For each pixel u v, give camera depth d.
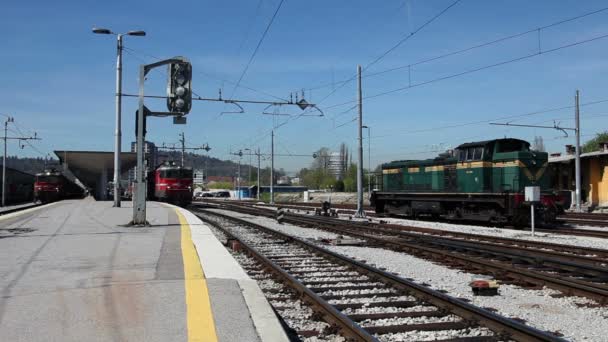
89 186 77.12
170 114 18.02
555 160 42.62
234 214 37.53
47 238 14.12
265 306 6.54
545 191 24.23
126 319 5.92
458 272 11.74
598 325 7.44
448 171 28.06
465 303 7.68
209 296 6.94
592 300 8.88
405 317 7.69
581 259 13.08
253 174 159.75
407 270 12.01
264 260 12.35
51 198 52.91
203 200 75.81
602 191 40.72
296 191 112.00
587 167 42.25
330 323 7.27
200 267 9.19
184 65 17.73
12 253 11.15
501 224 26.36
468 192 26.50
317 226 24.69
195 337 5.33
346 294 9.23
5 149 52.69
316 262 13.16
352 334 6.60
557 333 6.94
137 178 18.25
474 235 19.50
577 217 30.11
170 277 8.26
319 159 120.88
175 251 11.35
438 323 7.23
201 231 16.19
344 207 50.16
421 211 30.44
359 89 30.77
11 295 7.02
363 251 15.61
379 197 34.06
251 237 19.92
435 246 16.58
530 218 23.97
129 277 8.26
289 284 9.79
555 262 12.18
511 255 13.62
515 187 24.16
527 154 24.31
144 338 5.28
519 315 7.96
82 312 6.20
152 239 13.82
